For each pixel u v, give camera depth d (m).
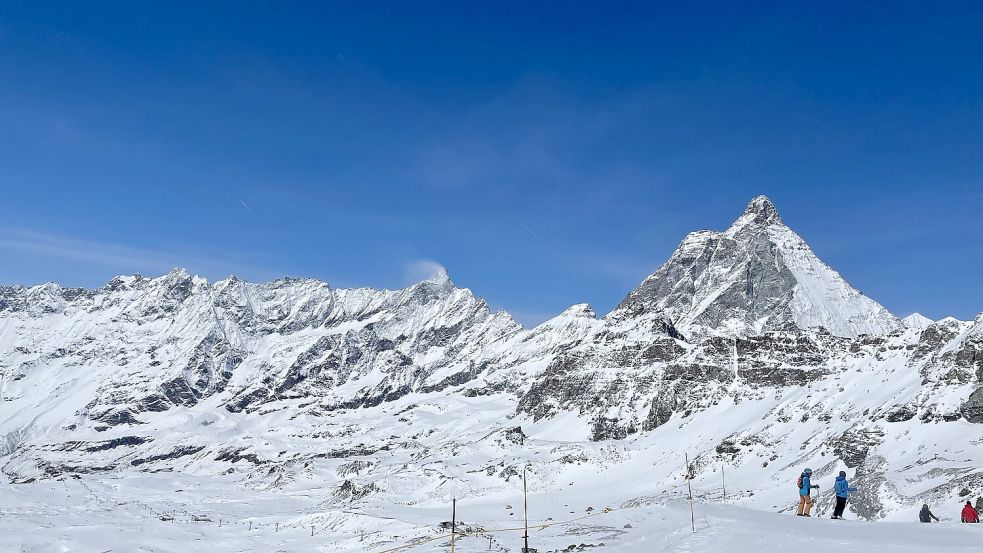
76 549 101.31
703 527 40.88
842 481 43.19
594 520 66.06
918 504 61.97
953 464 106.12
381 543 101.06
